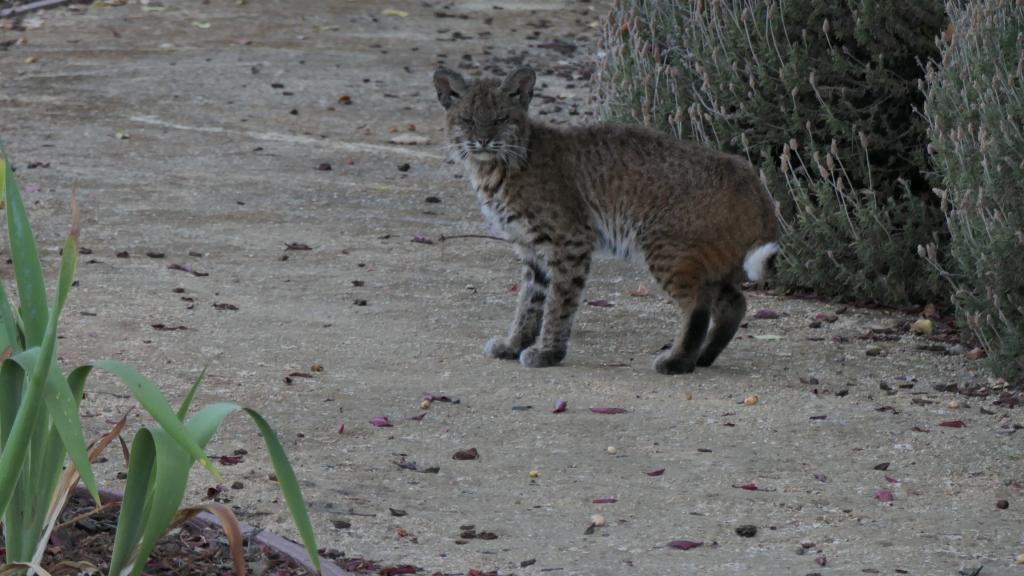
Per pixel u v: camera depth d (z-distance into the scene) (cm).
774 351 1246
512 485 916
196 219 1603
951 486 934
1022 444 1015
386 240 1561
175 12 2777
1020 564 804
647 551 812
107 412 1002
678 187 1204
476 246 1553
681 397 1113
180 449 607
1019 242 1158
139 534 636
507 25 2788
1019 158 1169
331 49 2536
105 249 1477
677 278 1196
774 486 927
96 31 2597
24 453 599
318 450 964
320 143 1959
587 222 1227
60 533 761
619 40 1600
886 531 853
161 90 2203
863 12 1406
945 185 1338
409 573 762
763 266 1182
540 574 770
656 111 1537
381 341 1233
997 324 1202
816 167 1430
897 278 1377
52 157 1831
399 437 999
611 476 938
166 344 1180
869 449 1001
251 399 1060
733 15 1459
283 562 760
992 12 1272
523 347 1221
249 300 1331
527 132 1216
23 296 664
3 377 643
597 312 1356
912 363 1217
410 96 2239
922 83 1354
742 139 1427
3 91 2161
